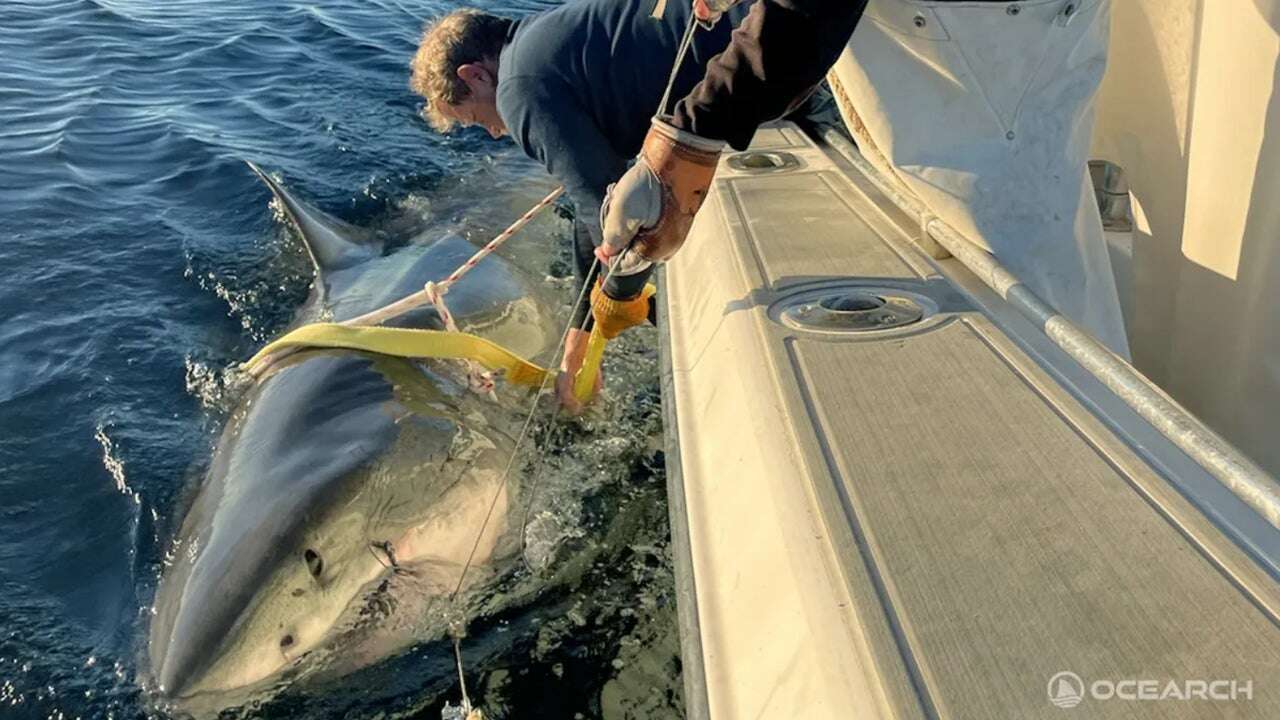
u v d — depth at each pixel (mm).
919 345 1655
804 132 3090
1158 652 993
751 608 1260
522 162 5266
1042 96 1818
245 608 2076
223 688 2031
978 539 1182
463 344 2607
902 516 1233
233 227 4359
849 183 2568
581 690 2033
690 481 1629
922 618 1072
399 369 2721
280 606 2102
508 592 2309
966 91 1819
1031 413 1438
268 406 2672
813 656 1097
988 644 1029
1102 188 2613
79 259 3955
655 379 3148
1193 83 1934
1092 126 1924
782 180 2629
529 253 4117
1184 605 1050
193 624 2072
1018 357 1600
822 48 1429
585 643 2154
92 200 4504
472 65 2732
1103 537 1163
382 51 6863
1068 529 1182
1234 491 1181
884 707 979
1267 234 1823
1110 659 992
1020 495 1251
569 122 2510
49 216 4305
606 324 2289
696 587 1402
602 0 2551
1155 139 2090
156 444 2852
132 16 7426
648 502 2588
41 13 7387
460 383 2729
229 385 3107
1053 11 1738
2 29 6988
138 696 2043
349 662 2135
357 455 2352
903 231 2195
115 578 2377
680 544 1540
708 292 2090
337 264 3902
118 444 2838
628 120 2545
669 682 2041
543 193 4875
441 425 2521
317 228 4051
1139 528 1174
